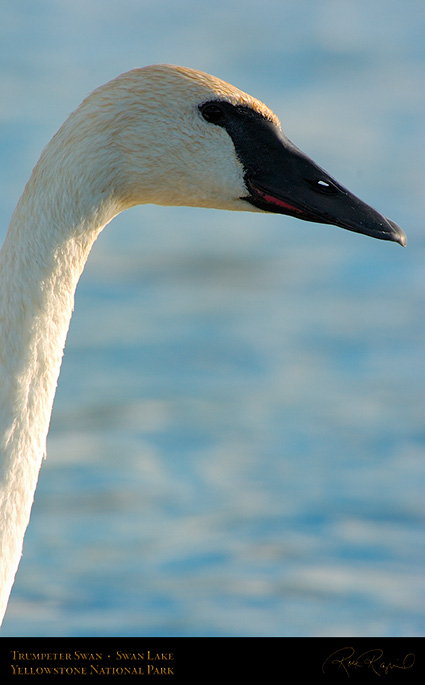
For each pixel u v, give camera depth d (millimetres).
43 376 5473
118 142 5660
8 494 5348
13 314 5418
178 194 5992
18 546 5395
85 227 5578
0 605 5332
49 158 5508
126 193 5820
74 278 5586
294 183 6199
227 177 6059
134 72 5797
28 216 5473
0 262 5504
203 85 5926
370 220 6188
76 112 5602
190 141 5902
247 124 6121
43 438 5504
